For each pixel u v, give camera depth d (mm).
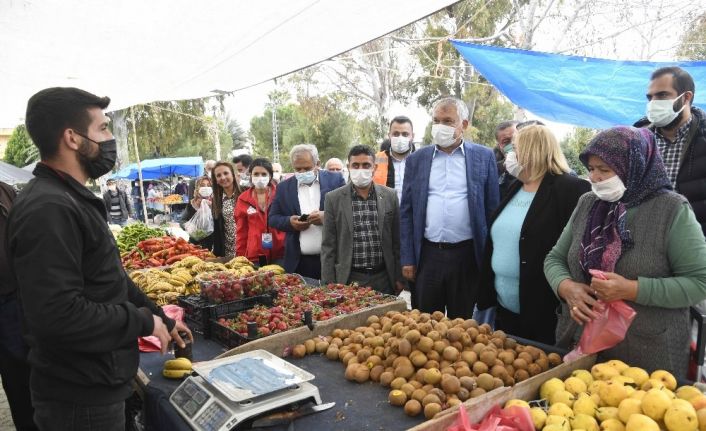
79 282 1577
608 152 1945
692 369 2133
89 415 1712
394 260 3992
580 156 2084
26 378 3350
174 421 1826
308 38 4230
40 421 1744
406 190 3818
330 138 28172
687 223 1901
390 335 2320
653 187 1965
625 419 1568
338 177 4852
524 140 2895
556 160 2877
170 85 6445
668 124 3037
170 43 4402
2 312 3240
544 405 1773
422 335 2162
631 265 1979
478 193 3541
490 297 3217
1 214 3301
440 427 1560
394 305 2934
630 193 1986
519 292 2896
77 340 1552
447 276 3615
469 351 2078
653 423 1483
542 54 5734
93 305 1598
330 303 3043
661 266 1943
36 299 1472
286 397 1801
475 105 20641
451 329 2145
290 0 3279
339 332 2582
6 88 6223
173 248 5051
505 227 3004
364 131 24984
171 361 2238
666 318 1958
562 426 1531
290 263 4590
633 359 2025
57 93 1672
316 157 4742
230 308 2887
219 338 2705
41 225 1496
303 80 22125
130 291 2125
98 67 5320
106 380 1707
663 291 1858
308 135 29938
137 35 4168
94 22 3822
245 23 3812
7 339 3254
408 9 3383
